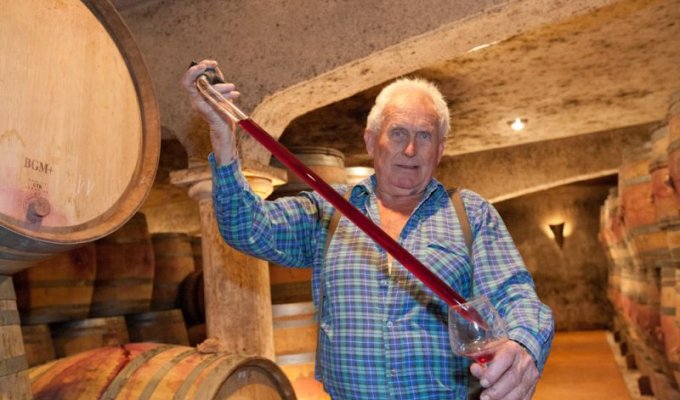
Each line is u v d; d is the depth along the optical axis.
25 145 2.02
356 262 2.24
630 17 4.78
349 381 2.18
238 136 3.94
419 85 2.44
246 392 2.91
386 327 2.15
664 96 7.03
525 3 3.36
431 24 3.54
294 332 4.31
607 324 15.20
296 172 1.90
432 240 2.24
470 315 1.60
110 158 2.32
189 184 4.19
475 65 5.62
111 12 2.38
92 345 4.02
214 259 4.06
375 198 2.41
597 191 15.48
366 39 3.71
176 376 2.71
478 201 2.35
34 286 3.69
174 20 4.24
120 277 4.48
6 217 1.93
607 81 6.36
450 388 2.13
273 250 2.36
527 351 1.81
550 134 8.41
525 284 2.14
